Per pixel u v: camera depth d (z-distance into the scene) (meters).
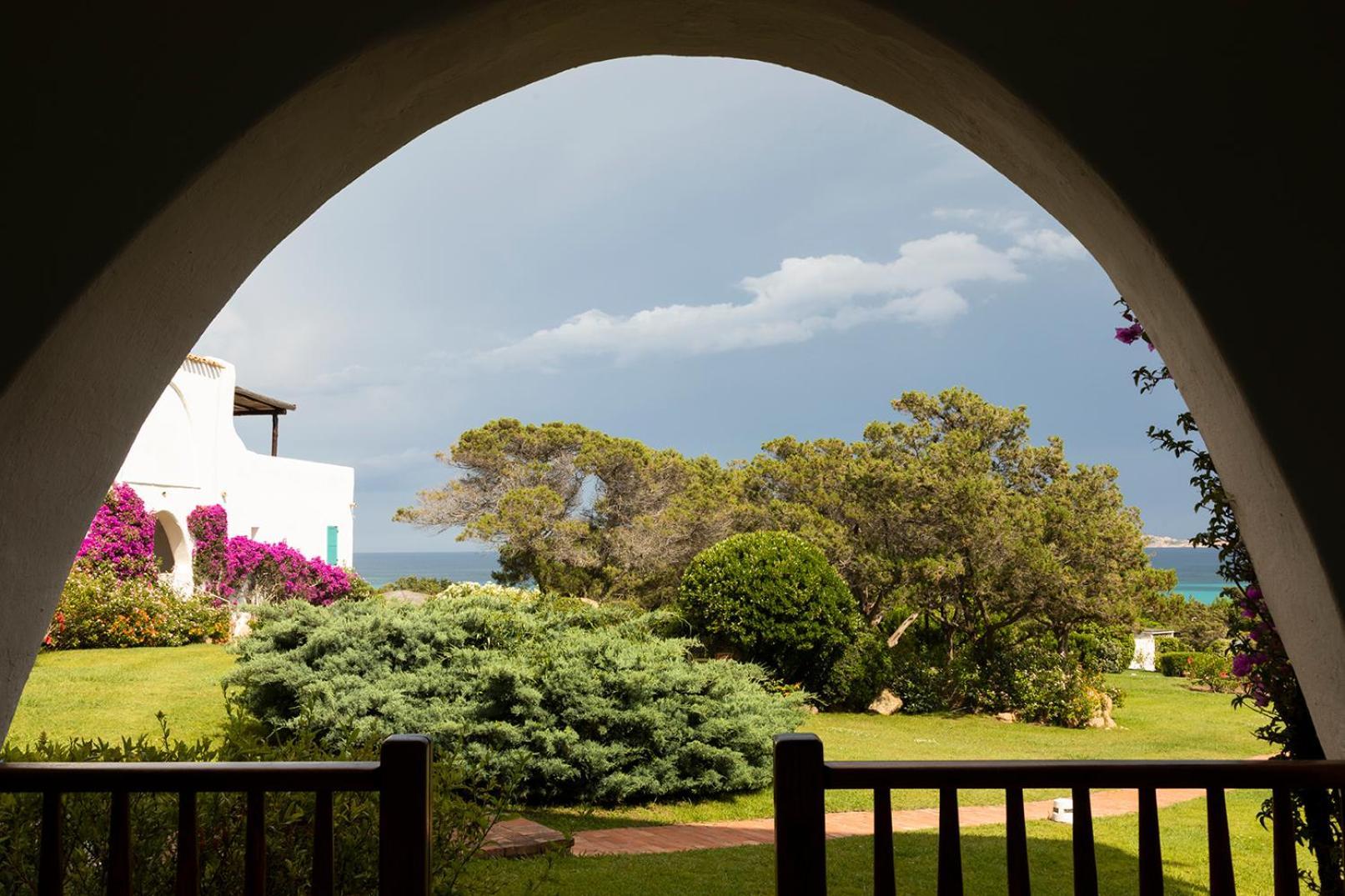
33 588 1.96
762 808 6.57
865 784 1.71
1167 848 5.52
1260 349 1.73
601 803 6.48
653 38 2.16
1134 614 12.59
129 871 1.75
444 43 1.86
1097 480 13.66
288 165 1.95
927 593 13.19
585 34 2.08
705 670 7.09
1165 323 1.95
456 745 6.05
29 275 1.71
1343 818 1.76
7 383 1.68
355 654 6.80
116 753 3.31
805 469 16.14
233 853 2.84
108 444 2.05
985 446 16.14
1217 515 2.99
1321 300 1.73
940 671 12.80
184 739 7.05
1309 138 1.75
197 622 14.48
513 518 18.64
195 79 1.73
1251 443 1.79
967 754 9.22
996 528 12.56
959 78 1.89
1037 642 13.39
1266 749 10.05
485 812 3.61
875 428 15.70
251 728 6.37
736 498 19.23
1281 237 1.74
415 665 6.88
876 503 13.59
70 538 2.05
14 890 2.58
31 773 1.76
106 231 1.71
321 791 1.74
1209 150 1.76
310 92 1.76
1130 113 1.76
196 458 19.05
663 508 19.42
